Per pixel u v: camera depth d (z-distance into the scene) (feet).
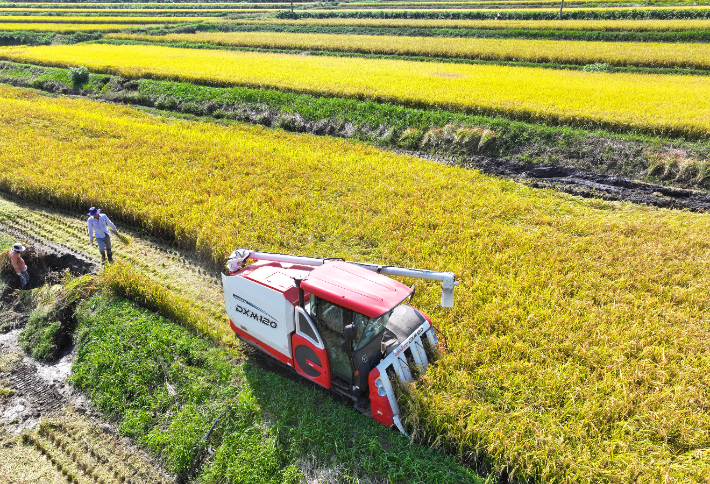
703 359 28.40
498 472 22.49
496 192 57.26
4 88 118.62
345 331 23.34
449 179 60.59
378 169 63.87
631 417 24.43
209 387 28.07
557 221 49.49
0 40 204.03
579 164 67.72
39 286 40.32
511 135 73.41
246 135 82.53
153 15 298.15
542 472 21.40
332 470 22.77
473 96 90.79
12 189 56.59
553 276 37.96
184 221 46.83
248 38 196.65
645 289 36.86
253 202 52.37
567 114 76.89
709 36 146.30
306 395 27.07
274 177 60.70
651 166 63.87
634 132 71.77
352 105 89.51
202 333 32.76
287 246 43.88
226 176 60.13
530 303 34.42
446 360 27.61
